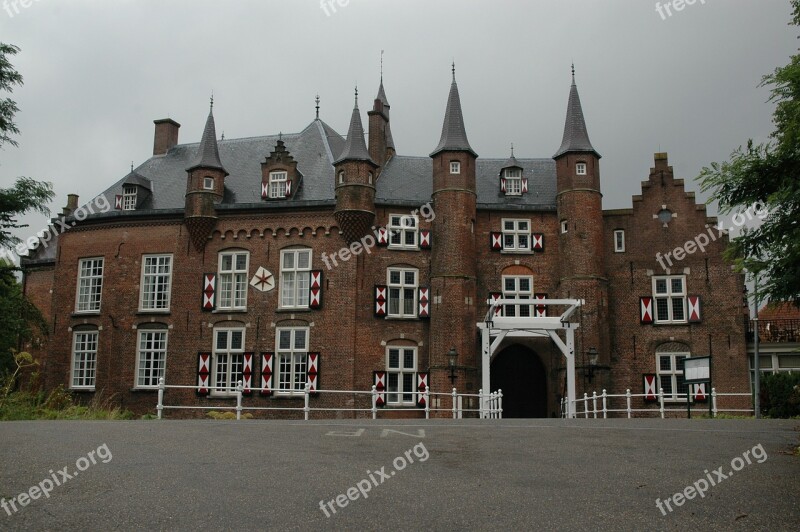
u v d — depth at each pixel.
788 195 12.21
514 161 37.25
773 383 28.59
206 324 34.66
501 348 35.03
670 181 35.78
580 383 33.31
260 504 9.05
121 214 36.25
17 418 23.14
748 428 17.31
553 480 10.43
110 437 14.41
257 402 33.59
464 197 34.47
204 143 35.81
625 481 10.36
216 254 35.22
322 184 35.81
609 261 35.53
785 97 12.99
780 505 9.09
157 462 11.59
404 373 34.00
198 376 34.25
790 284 12.45
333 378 33.19
